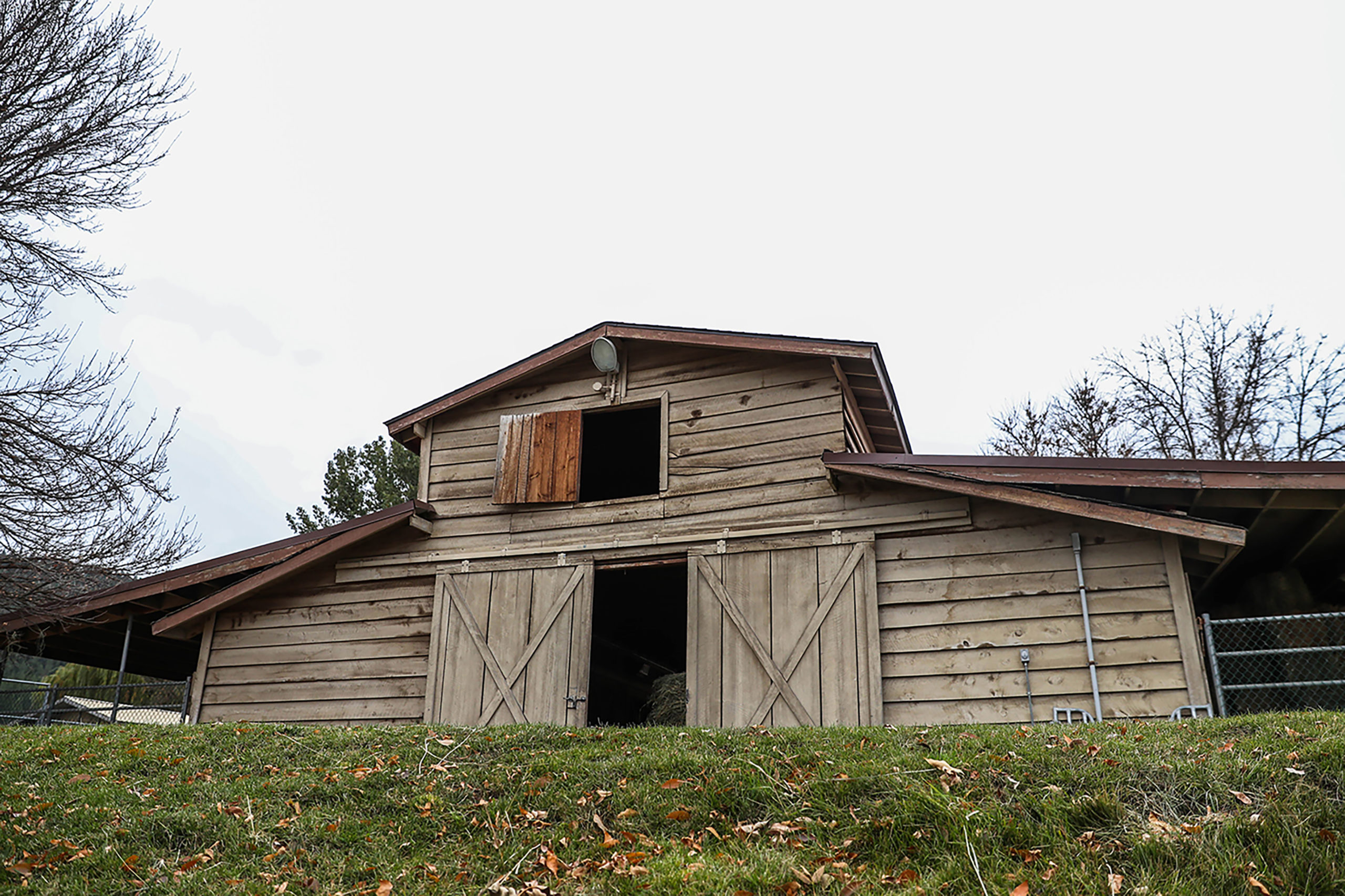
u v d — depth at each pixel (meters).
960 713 10.10
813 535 11.25
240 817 6.79
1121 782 6.19
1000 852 5.59
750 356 12.32
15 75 12.53
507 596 12.36
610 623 17.75
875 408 13.19
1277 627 11.59
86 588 12.98
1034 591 10.24
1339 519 9.86
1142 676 9.62
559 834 6.30
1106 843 5.62
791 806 6.33
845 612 10.82
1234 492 9.87
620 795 6.70
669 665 18.45
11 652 15.61
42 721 14.51
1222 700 9.27
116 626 14.74
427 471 13.46
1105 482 9.97
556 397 13.21
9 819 6.92
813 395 11.84
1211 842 5.48
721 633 11.23
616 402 12.84
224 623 13.41
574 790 6.88
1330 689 11.09
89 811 7.00
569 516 12.50
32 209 12.91
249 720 12.80
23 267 12.62
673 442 12.33
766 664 10.92
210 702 13.08
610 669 15.88
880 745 7.27
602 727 8.78
